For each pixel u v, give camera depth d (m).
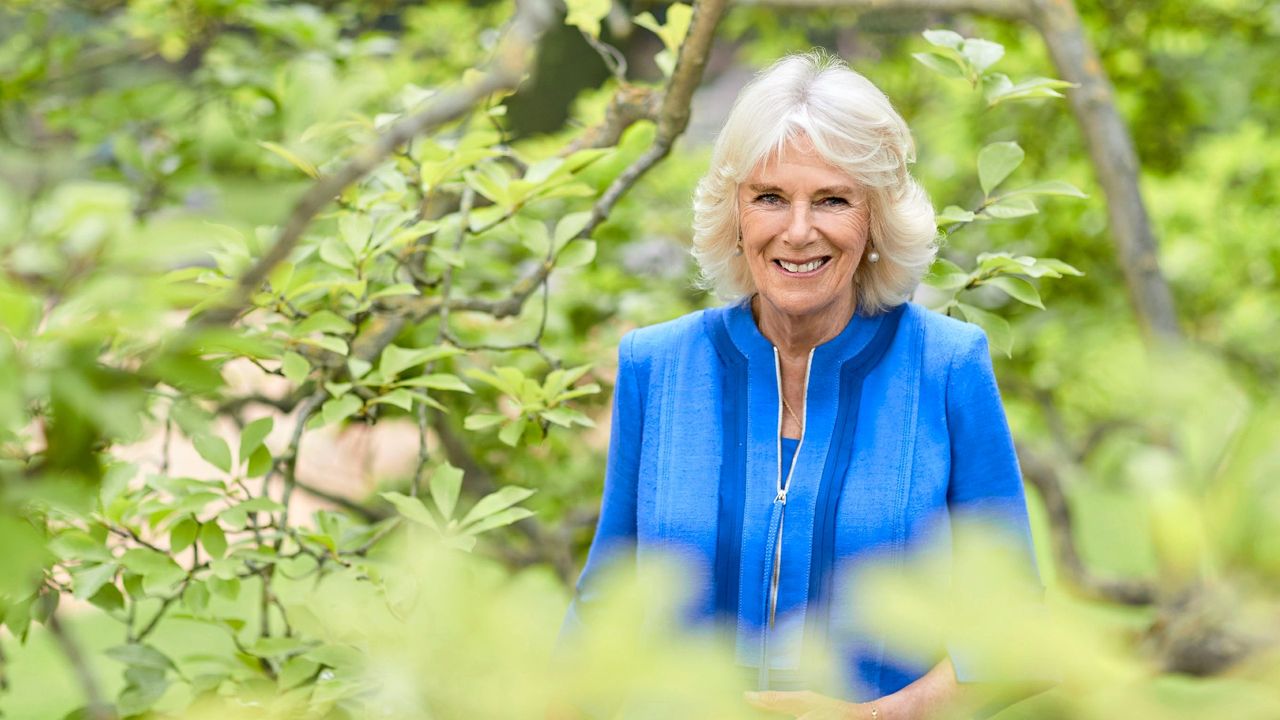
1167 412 0.44
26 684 4.51
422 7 4.16
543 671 0.49
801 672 0.58
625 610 0.48
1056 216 3.90
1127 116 4.31
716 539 1.58
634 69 4.99
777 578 1.55
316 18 2.89
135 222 0.68
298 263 1.88
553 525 3.06
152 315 0.68
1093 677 0.43
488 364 2.85
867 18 4.15
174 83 2.86
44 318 0.68
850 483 1.55
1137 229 2.61
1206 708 0.42
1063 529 2.97
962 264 3.78
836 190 1.52
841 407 1.59
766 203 1.55
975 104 4.21
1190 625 0.43
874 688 1.41
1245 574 0.42
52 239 0.68
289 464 1.83
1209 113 4.35
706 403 1.64
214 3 2.85
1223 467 0.43
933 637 0.44
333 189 0.60
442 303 2.05
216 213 0.72
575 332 3.20
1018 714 0.45
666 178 3.88
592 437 3.31
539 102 4.41
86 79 2.94
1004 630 0.43
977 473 1.57
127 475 1.51
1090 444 3.11
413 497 1.61
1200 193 4.43
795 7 2.53
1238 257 4.30
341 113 2.03
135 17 3.00
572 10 2.26
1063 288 3.88
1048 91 1.97
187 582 1.64
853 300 1.65
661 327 1.73
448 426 2.75
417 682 0.50
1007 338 1.94
